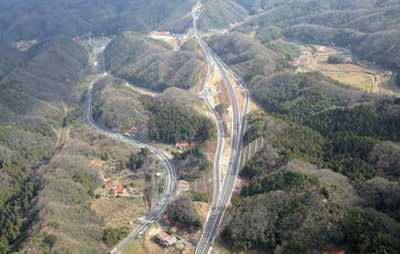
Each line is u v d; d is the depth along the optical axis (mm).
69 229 190500
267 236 175750
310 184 190250
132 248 186375
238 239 180500
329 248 161500
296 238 166750
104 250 183875
